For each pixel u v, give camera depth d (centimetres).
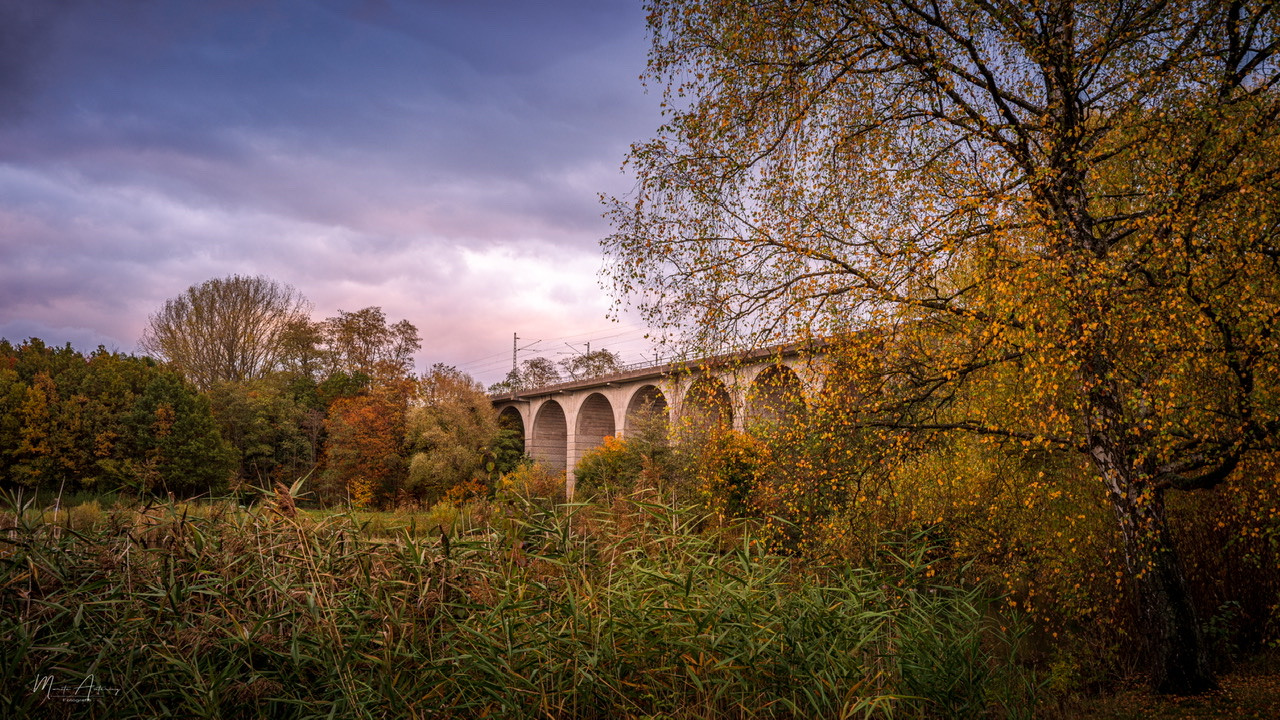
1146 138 630
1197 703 636
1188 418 637
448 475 3612
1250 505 721
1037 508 840
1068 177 682
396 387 4278
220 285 4997
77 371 3534
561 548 535
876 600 588
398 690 417
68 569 448
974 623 607
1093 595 825
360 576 477
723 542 781
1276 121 622
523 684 418
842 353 752
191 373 4681
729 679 450
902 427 760
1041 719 618
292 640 411
